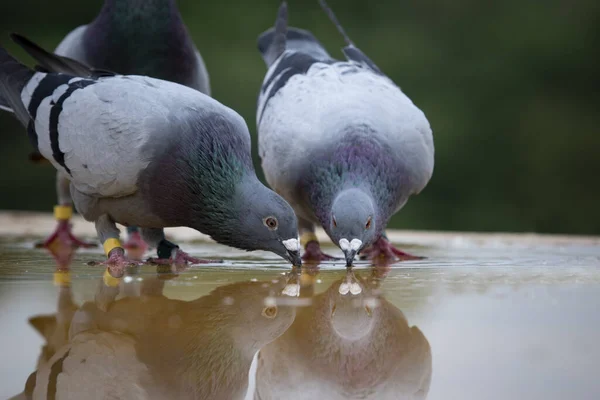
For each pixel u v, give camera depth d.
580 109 27.56
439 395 5.24
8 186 26.00
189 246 13.23
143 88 10.30
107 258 11.04
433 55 27.69
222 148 9.93
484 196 26.52
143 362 6.18
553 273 9.77
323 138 11.05
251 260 11.29
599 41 27.73
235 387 5.84
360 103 11.40
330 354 6.48
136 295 8.23
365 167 10.72
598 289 8.43
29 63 27.22
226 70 26.69
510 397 5.14
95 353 6.28
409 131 11.38
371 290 8.53
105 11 12.61
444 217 26.12
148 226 10.71
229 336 6.86
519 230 26.39
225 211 9.97
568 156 26.81
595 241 14.97
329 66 12.45
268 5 27.42
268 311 7.66
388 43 27.86
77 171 10.29
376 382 5.91
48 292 8.36
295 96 11.84
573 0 27.98
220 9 27.41
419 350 6.20
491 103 27.48
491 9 27.80
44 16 27.75
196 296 8.25
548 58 27.77
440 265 10.83
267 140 11.77
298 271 10.11
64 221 13.79
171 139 9.87
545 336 6.43
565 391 5.24
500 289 8.47
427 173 11.80
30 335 6.66
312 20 27.97
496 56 27.75
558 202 26.53
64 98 10.46
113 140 9.96
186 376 5.98
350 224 10.14
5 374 5.79
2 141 25.95
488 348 6.16
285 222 9.92
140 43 12.46
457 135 26.88
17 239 14.61
